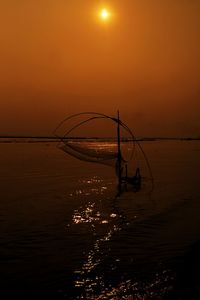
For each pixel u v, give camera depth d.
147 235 14.28
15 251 12.52
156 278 10.13
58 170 40.09
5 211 18.86
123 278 10.20
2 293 9.35
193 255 11.68
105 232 14.78
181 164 48.34
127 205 20.38
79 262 11.43
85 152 21.77
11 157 60.16
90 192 24.88
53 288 9.66
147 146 112.56
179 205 20.33
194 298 8.95
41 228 15.48
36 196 23.30
